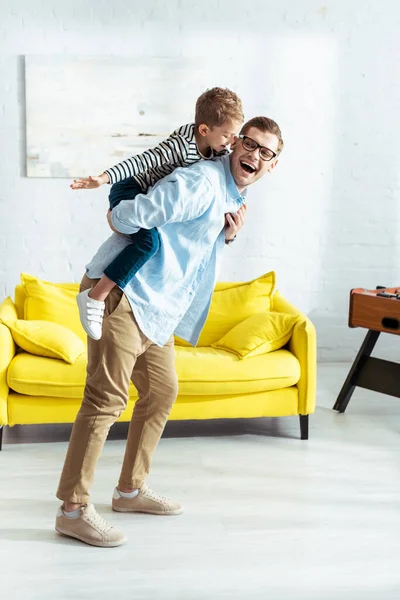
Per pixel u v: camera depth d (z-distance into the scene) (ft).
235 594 7.69
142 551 8.54
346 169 16.05
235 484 10.37
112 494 10.01
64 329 11.97
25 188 15.20
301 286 16.34
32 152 14.98
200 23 15.10
